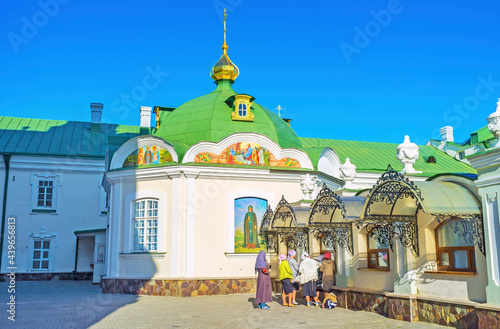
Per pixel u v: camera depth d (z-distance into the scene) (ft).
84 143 113.39
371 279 46.62
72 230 105.09
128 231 67.77
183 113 77.41
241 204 68.59
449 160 118.01
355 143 121.08
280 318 43.47
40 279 101.50
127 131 123.65
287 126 82.23
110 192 72.59
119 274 67.72
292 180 71.46
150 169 67.26
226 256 66.49
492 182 33.71
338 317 43.09
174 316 45.65
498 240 33.14
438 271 38.93
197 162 66.90
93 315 46.75
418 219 41.14
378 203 41.24
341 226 48.85
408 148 46.78
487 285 34.27
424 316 39.24
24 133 113.39
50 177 105.60
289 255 57.41
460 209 34.50
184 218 65.10
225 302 56.34
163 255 65.05
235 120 74.38
